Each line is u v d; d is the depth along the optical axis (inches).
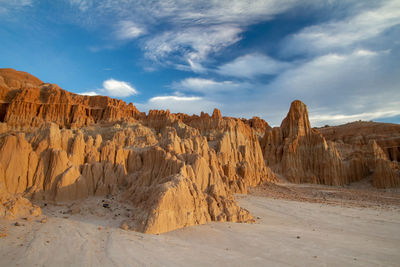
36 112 3540.8
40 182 1338.6
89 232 908.6
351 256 839.1
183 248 820.0
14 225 898.1
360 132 5383.9
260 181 3056.1
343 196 2564.0
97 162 1606.8
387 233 1216.2
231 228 1075.9
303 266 735.1
